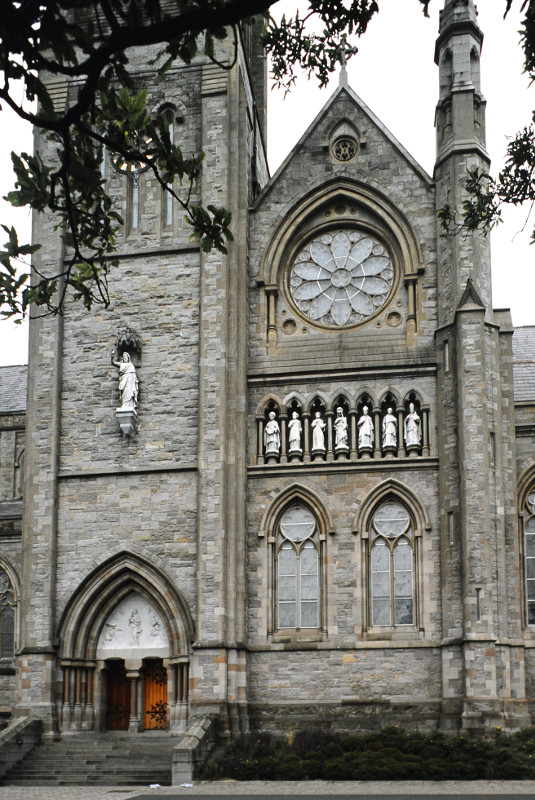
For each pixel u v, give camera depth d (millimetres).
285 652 44344
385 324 47938
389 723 42812
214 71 49719
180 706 43750
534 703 43000
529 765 36625
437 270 47531
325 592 44938
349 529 45469
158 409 46844
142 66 50594
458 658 42250
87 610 45656
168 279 48188
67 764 40781
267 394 47625
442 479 44688
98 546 45906
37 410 47594
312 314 49094
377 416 46594
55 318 48281
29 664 44656
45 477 46750
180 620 44375
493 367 44844
